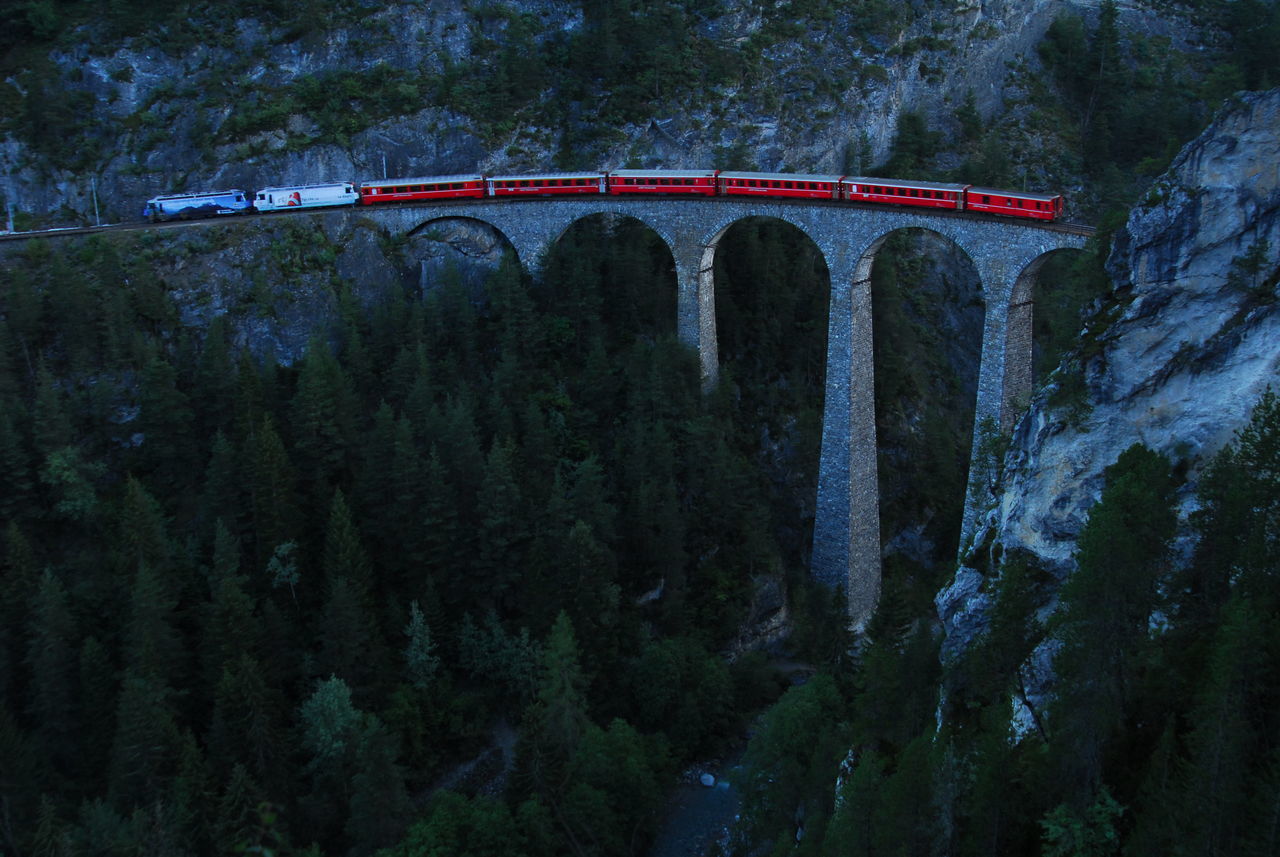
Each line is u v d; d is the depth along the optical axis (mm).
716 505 103375
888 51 140250
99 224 120250
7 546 88938
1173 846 40688
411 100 127875
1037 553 60781
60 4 128000
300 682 84750
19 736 74938
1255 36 141375
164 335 106312
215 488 90875
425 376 100688
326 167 125938
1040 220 89750
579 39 133125
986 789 47906
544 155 130500
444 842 71062
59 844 67438
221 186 123312
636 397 103688
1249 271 56312
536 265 117938
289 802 77562
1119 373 59375
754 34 138000
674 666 90000
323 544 92188
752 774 73375
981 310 134500
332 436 95750
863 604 110250
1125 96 145625
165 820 71375
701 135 132500
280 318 111250
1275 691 42062
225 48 128125
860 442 106500
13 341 98875
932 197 95750
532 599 89812
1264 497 46938
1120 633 47438
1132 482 49000
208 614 84938
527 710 76438
